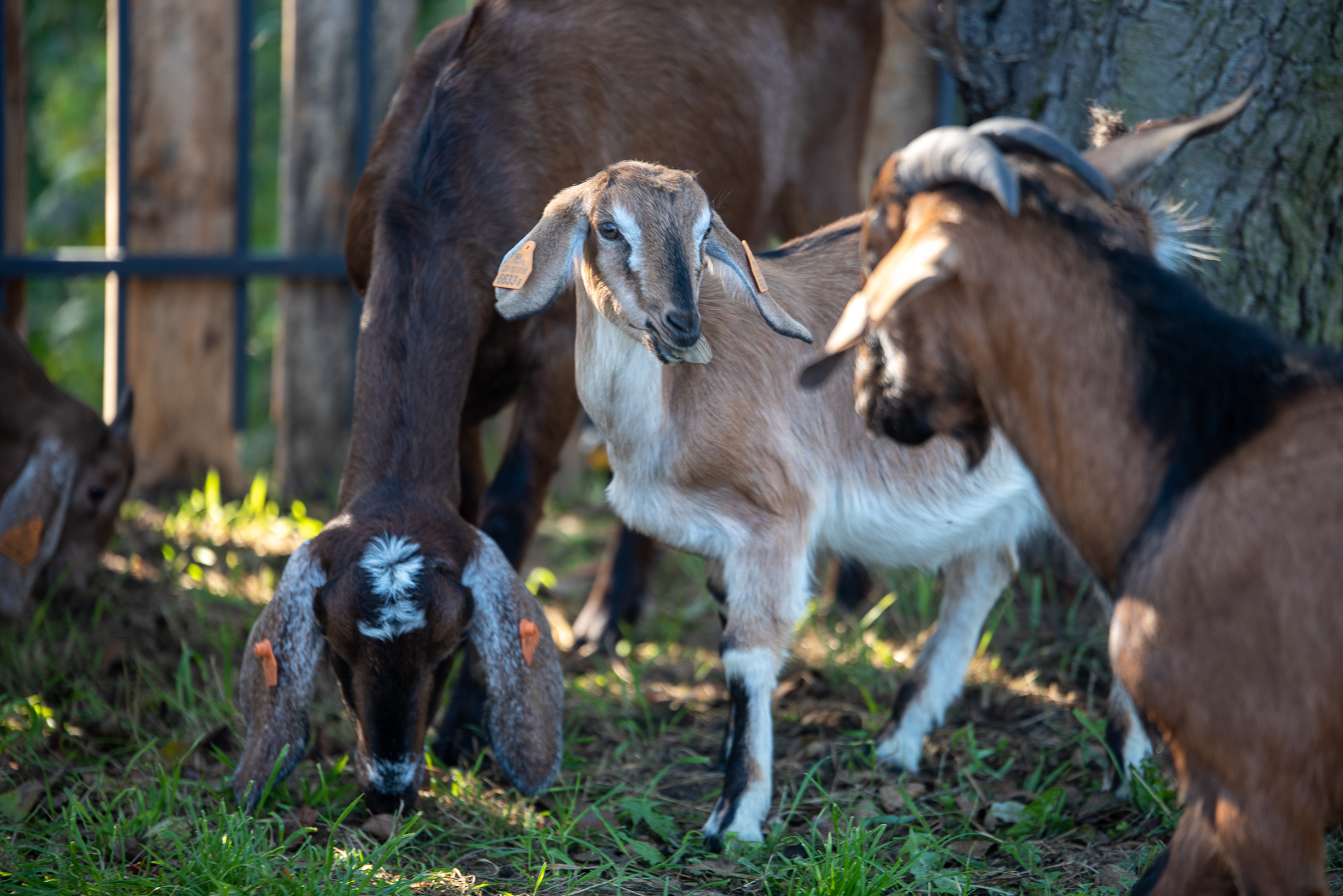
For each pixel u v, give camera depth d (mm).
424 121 5051
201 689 5496
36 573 5746
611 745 5141
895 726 4875
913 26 5641
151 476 8211
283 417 8328
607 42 5566
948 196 2973
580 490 8797
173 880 3773
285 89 8109
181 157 8000
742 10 6141
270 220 12180
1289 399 2885
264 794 4164
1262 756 2762
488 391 5359
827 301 4617
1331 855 3926
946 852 4023
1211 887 2967
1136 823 4289
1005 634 5883
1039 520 4852
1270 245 5094
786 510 4328
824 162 6805
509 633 4270
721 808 4230
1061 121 5293
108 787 4523
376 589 3982
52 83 12172
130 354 8156
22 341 6410
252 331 12516
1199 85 4957
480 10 5324
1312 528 2736
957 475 4629
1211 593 2787
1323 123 4918
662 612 6770
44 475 5840
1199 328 2959
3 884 3732
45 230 12062
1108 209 3332
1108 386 2969
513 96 5137
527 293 3896
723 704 5547
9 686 5395
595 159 5363
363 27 7801
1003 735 5094
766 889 3859
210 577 6711
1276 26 4820
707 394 4285
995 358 3035
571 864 4031
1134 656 2895
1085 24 5152
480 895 3840
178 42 7906
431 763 4836
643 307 3740
